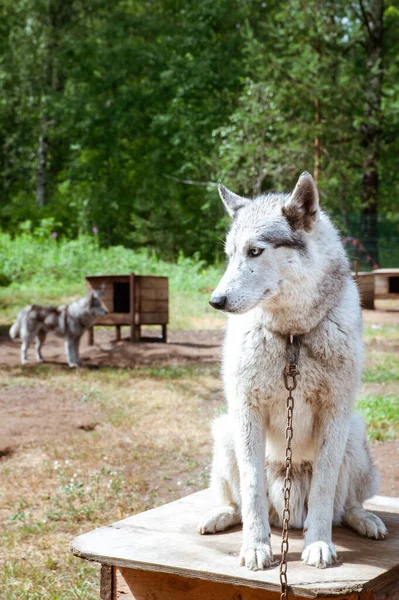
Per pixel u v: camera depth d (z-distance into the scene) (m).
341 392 3.24
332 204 24.78
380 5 26.66
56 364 12.36
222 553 3.11
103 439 7.48
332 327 3.21
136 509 5.48
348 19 27.30
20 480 6.13
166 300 14.48
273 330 3.22
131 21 35.44
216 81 31.72
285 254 3.20
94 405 9.09
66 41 34.81
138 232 32.06
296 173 23.91
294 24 23.89
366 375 10.54
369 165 26.62
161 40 34.66
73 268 23.34
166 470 6.55
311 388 3.24
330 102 23.34
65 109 34.75
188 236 32.25
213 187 25.77
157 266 24.94
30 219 34.03
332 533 3.41
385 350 12.94
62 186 38.59
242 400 3.31
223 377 3.60
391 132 27.03
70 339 12.16
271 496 3.56
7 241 25.80
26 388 10.15
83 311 12.12
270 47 25.89
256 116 23.61
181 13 34.59
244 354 3.28
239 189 25.33
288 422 3.15
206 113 31.55
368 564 2.96
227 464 3.58
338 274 3.32
